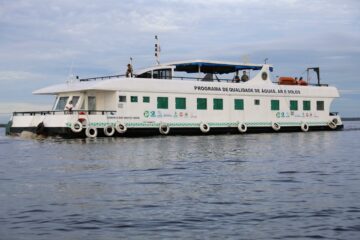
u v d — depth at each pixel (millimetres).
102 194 11531
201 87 38781
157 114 36688
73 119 33312
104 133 34438
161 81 36938
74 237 8047
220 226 8703
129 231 8398
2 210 9812
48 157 20531
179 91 37625
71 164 17734
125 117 35344
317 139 33750
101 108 35938
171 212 9703
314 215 9445
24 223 8844
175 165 17391
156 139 32594
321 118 45750
